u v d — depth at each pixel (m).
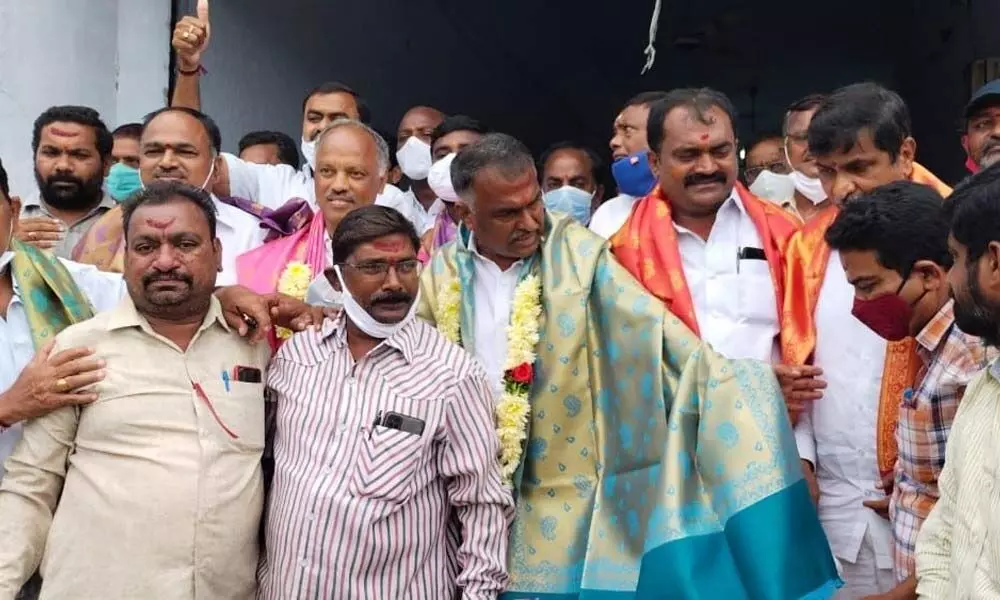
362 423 2.67
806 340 2.96
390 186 4.54
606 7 9.05
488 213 2.91
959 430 2.15
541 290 2.98
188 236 2.69
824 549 2.61
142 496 2.62
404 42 8.66
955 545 2.08
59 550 2.64
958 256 2.03
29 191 5.37
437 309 3.06
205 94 6.38
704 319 3.09
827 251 3.01
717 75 10.86
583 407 2.92
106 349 2.72
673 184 3.07
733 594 2.56
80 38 5.60
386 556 2.61
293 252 3.65
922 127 8.78
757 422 2.66
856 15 9.06
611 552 2.79
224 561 2.68
